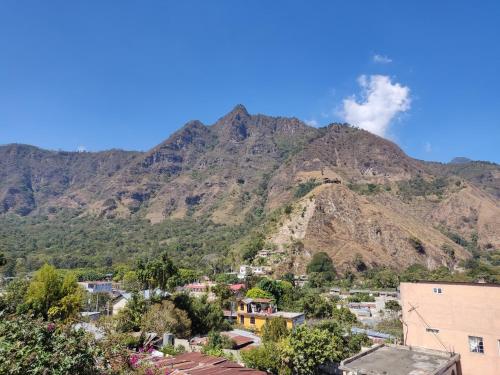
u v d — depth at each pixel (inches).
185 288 3341.5
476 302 822.5
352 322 2394.2
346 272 4781.0
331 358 1322.6
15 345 382.0
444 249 5954.7
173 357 977.5
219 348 1454.2
